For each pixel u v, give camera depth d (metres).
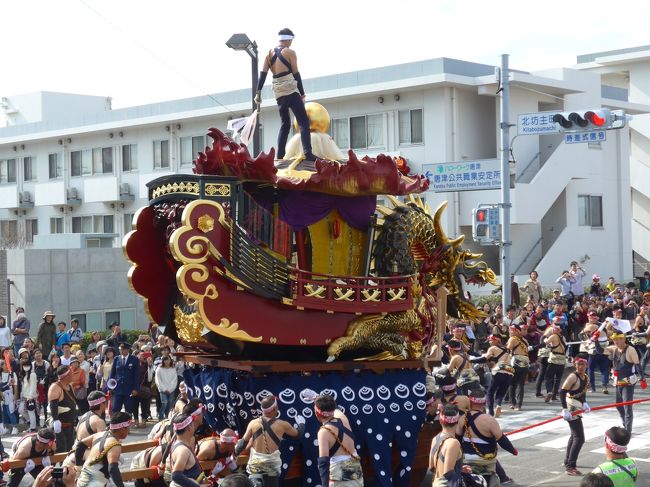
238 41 18.62
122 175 42.06
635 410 20.52
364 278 11.84
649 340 24.64
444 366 16.56
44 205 45.47
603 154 39.72
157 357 20.97
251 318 10.98
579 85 36.78
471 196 33.66
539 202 34.69
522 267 36.34
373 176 11.78
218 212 10.80
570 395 14.59
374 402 11.94
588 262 38.44
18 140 45.19
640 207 49.28
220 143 11.30
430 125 32.84
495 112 34.22
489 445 11.02
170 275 12.21
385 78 33.28
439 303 13.16
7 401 20.00
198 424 10.52
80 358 19.33
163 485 11.42
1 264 27.66
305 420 11.44
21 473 11.64
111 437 10.41
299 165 12.18
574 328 27.91
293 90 12.44
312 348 12.18
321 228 12.07
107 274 28.86
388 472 11.84
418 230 12.78
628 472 8.48
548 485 13.93
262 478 10.71
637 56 47.84
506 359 19.53
